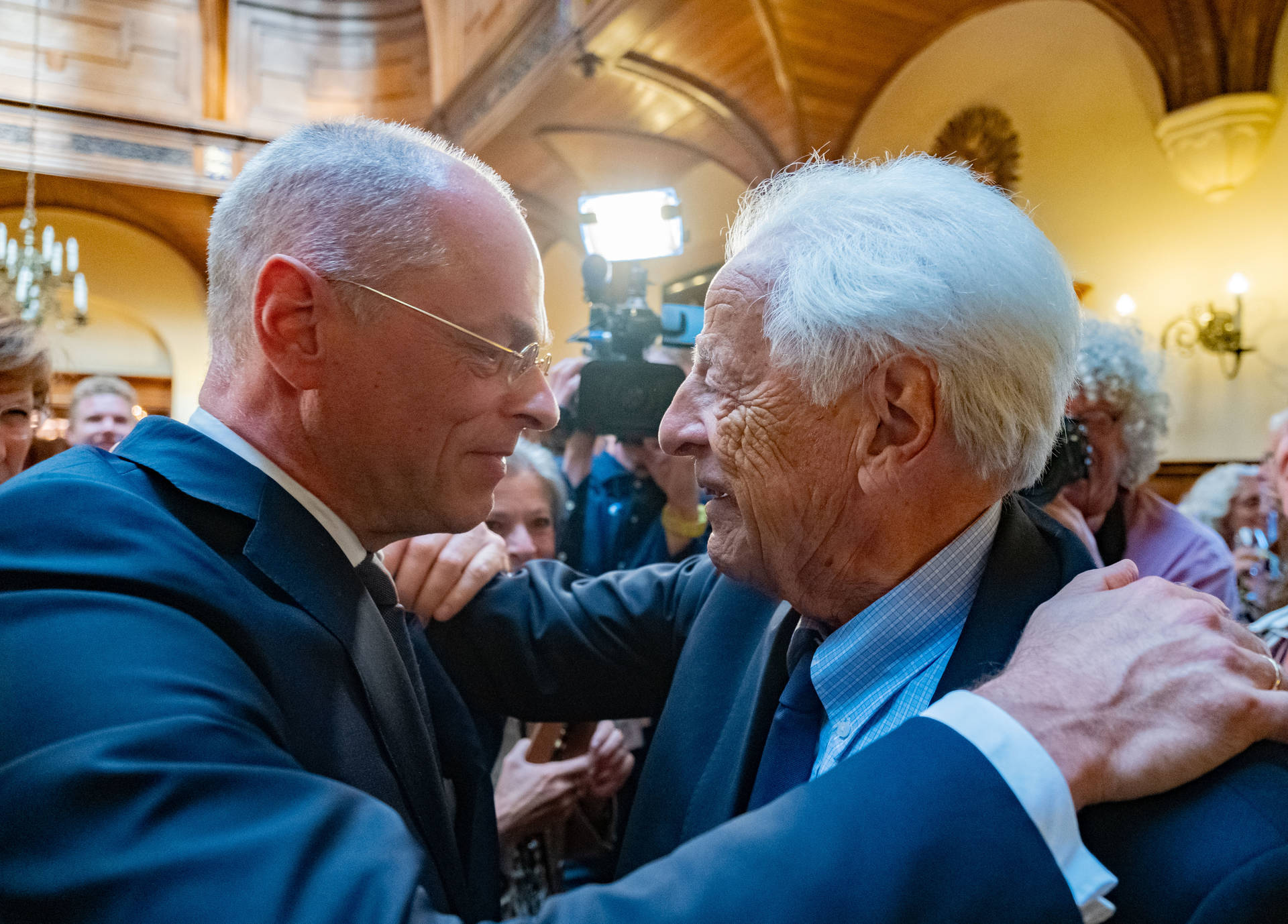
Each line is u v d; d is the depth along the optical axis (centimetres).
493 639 117
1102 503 194
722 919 51
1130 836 60
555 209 782
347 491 85
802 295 77
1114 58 397
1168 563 193
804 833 55
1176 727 62
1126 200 400
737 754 94
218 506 78
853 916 52
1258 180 351
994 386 75
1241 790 61
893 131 518
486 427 84
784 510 81
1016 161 452
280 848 50
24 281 579
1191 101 368
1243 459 359
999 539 86
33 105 789
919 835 55
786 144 560
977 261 75
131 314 932
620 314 212
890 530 81
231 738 57
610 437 224
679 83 530
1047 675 65
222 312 85
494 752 139
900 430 78
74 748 53
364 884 50
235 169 856
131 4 829
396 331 79
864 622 85
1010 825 56
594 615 121
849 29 475
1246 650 68
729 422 82
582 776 141
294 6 880
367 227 78
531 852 141
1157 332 391
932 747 60
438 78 758
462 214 81
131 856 49
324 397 80
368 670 81
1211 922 55
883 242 76
